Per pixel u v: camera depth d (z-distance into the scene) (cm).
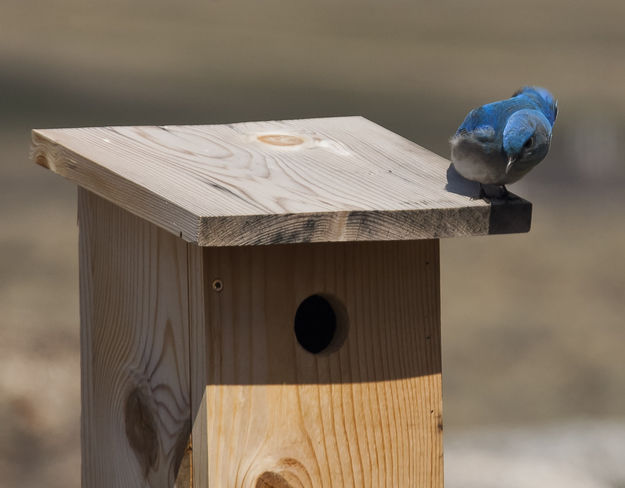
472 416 1337
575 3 4353
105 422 687
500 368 1490
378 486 612
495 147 594
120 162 620
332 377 597
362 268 599
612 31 3831
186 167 618
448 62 3278
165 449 611
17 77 2719
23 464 1131
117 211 659
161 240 605
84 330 716
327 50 3388
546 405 1364
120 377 664
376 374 607
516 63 3297
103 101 2575
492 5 4262
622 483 1120
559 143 2538
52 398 1240
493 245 1995
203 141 680
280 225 526
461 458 1191
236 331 571
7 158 2136
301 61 3203
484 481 1119
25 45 3094
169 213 542
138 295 637
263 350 578
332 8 4072
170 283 598
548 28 3859
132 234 640
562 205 2173
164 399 611
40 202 1938
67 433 1195
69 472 1126
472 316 1669
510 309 1694
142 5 3828
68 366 1310
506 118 609
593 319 1656
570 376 1462
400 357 611
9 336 1364
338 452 601
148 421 630
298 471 593
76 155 643
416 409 618
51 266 1652
